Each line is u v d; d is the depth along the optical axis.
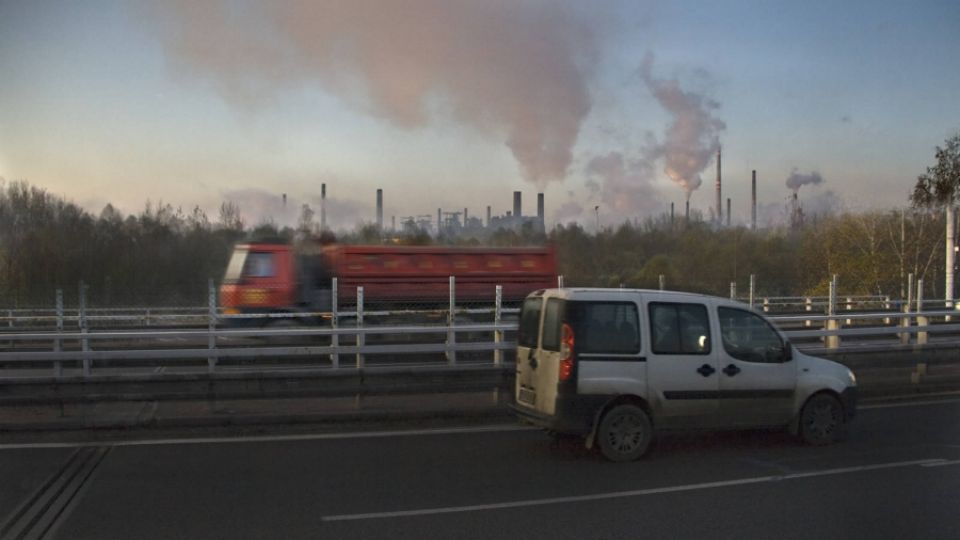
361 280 22.61
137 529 5.71
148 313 22.56
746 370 8.62
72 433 9.24
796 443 9.00
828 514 6.14
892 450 8.62
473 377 11.38
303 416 9.89
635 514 6.14
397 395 10.93
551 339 8.34
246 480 7.18
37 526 5.78
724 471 7.64
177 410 10.45
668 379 8.33
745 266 40.53
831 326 13.80
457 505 6.39
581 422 8.03
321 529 5.73
